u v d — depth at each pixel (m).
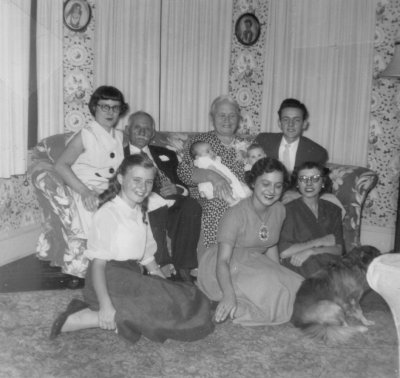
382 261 1.11
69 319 2.22
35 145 3.47
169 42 4.06
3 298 2.71
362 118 4.10
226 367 2.02
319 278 2.44
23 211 3.60
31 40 3.24
